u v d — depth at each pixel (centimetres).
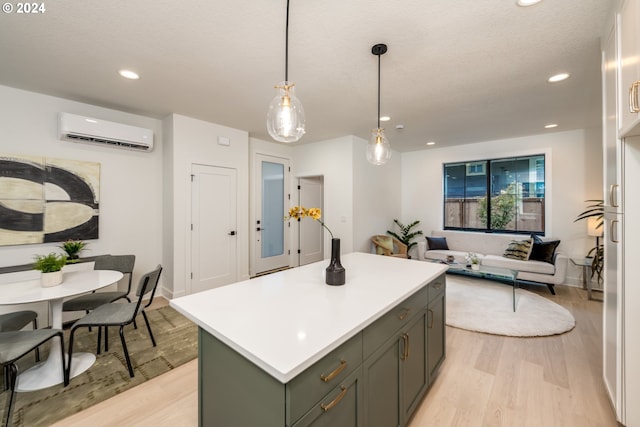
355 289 157
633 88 124
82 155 319
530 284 429
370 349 123
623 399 151
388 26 181
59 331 193
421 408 175
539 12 167
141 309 227
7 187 274
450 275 479
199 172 382
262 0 158
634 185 147
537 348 244
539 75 248
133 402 179
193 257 378
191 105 324
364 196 491
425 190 577
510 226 487
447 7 163
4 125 272
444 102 313
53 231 298
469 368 216
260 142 491
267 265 505
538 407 175
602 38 181
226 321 116
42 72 244
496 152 491
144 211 370
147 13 169
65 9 165
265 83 265
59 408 173
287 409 85
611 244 165
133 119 355
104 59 222
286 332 105
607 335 174
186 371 212
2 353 164
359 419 115
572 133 425
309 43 200
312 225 582
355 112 346
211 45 203
